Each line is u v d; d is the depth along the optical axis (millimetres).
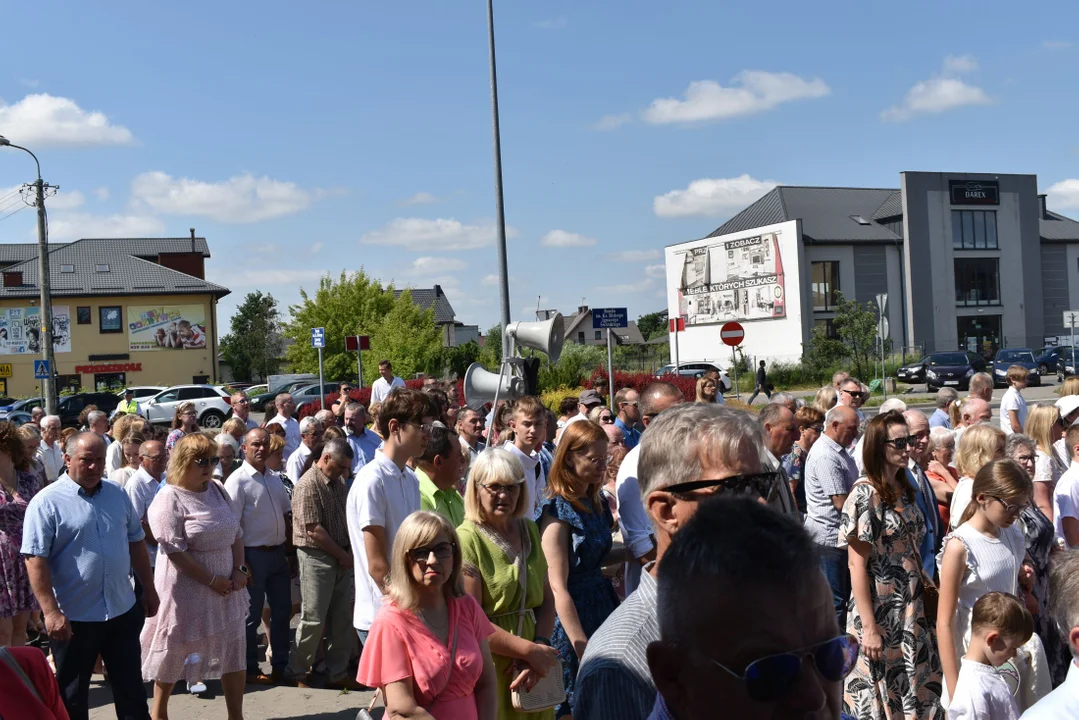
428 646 3725
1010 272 57406
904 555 4738
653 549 4809
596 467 4543
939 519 5902
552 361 10117
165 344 61656
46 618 5223
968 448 5574
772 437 6027
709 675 1430
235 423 10891
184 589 5914
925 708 4723
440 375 37500
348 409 9414
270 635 7363
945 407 10922
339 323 50812
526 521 4488
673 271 60938
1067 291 61500
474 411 8984
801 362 47094
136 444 9008
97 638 5359
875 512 4699
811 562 1425
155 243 71250
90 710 6715
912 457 5766
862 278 55000
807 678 1387
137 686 5480
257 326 102562
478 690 3953
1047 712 2457
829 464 5957
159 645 5914
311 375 51438
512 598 4309
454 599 3887
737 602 1389
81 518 5359
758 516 1476
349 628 7113
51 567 5355
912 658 4707
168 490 5910
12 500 6641
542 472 6922
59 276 61531
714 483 2141
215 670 5945
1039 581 5133
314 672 7293
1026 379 11273
